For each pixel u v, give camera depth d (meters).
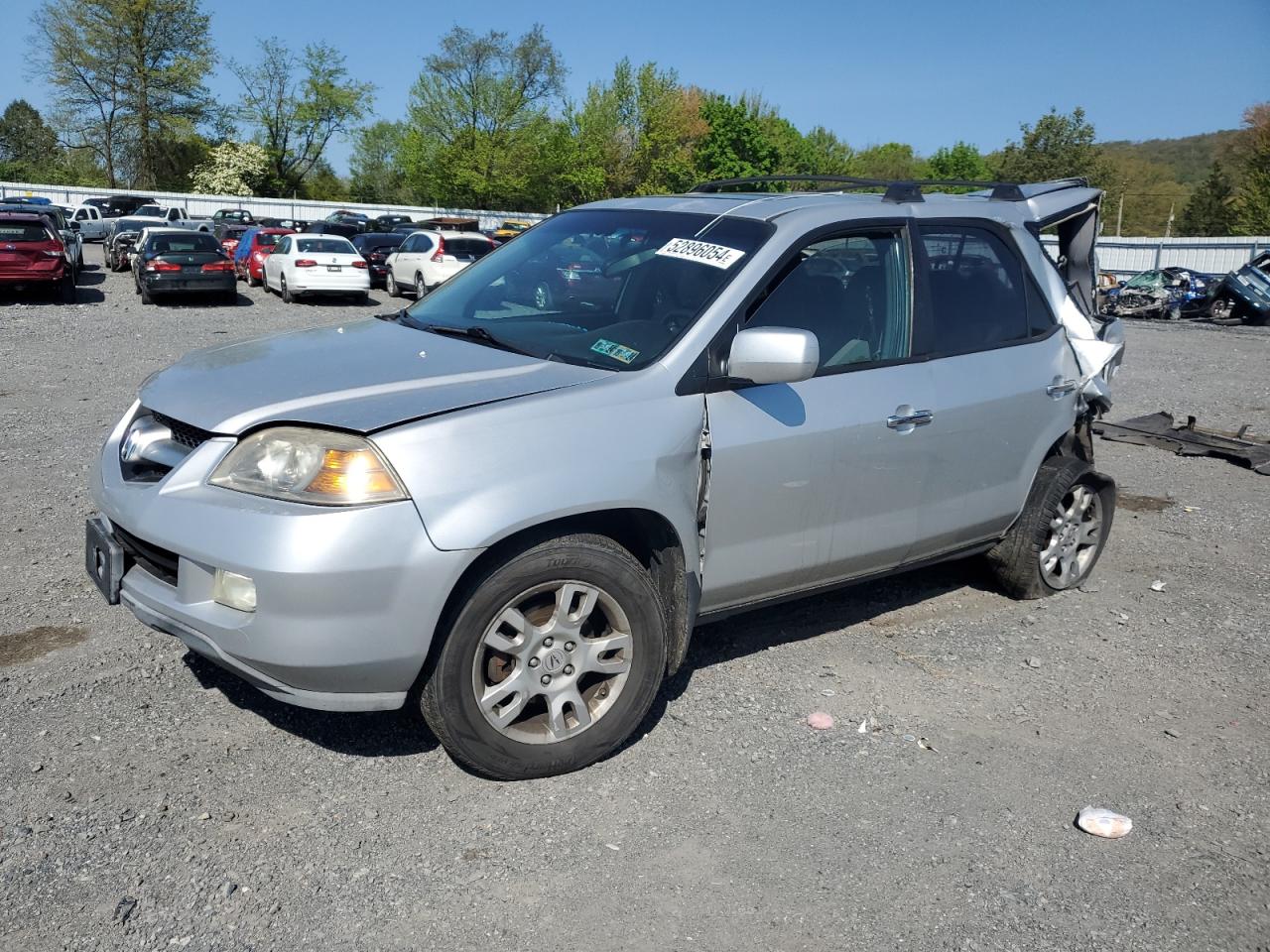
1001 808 3.29
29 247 19.44
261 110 69.75
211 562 2.90
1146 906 2.84
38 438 7.93
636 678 3.38
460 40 63.34
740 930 2.66
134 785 3.15
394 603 2.88
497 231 45.53
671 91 67.06
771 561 3.80
